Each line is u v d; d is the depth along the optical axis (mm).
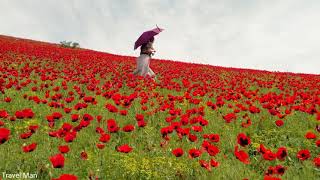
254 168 7418
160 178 6379
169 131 7453
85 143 8359
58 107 10148
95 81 15805
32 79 17578
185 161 7141
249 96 13281
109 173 6570
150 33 20469
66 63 25484
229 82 20875
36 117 10258
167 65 30250
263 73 29812
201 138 9188
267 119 11195
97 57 31422
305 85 19578
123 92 15211
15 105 11352
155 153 7707
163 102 12211
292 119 11328
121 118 10547
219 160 7613
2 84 13930
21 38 54875
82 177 6410
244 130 10070
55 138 8383
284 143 9023
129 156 7293
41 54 28922
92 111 11297
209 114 11734
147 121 10500
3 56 25266
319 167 6488
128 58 34625
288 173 7000
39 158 7059
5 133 5867
